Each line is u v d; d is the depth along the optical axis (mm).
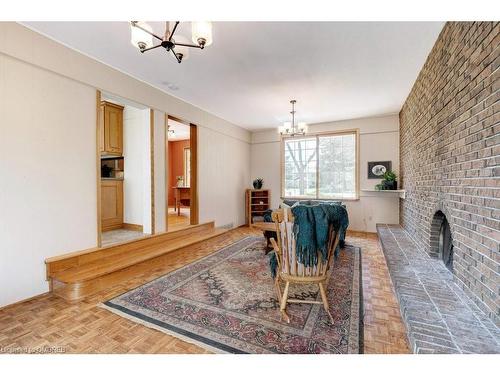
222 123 5441
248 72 3141
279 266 2107
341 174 5695
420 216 3080
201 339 1665
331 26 2207
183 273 2902
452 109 2012
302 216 1876
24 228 2258
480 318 1455
